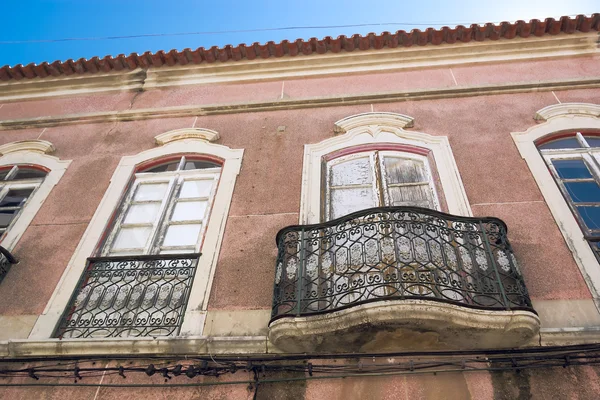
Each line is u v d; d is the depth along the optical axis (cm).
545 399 352
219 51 762
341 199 552
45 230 555
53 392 397
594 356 363
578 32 732
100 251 528
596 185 531
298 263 439
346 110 675
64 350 418
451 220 443
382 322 364
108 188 600
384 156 593
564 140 598
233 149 631
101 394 391
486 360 374
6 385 404
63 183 622
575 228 470
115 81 796
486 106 648
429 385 367
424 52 747
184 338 407
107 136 697
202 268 478
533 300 415
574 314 400
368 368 380
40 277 500
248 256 486
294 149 618
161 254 507
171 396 383
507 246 429
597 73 686
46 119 736
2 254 514
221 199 556
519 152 567
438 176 552
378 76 734
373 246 463
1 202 629
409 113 653
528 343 383
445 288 416
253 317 429
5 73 802
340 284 436
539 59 724
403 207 440
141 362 407
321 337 380
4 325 455
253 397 375
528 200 507
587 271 430
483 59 732
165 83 781
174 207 573
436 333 376
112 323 439
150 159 641
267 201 546
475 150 579
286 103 695
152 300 454
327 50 761
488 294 388
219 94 747
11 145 693
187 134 665
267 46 754
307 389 375
